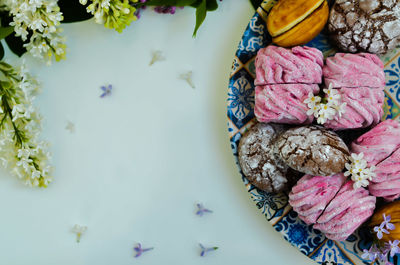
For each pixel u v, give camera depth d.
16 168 0.44
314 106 0.40
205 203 0.46
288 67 0.40
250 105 0.43
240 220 0.46
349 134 0.43
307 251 0.42
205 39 0.46
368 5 0.40
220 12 0.46
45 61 0.46
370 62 0.40
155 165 0.46
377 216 0.41
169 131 0.46
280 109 0.40
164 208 0.47
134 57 0.46
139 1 0.43
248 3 0.46
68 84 0.46
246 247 0.46
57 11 0.40
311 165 0.39
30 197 0.47
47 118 0.46
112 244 0.47
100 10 0.39
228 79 0.46
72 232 0.47
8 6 0.41
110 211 0.47
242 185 0.46
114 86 0.46
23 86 0.42
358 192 0.40
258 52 0.42
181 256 0.47
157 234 0.47
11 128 0.43
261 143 0.42
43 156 0.46
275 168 0.42
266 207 0.43
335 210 0.39
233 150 0.43
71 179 0.47
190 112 0.46
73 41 0.46
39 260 0.47
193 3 0.44
